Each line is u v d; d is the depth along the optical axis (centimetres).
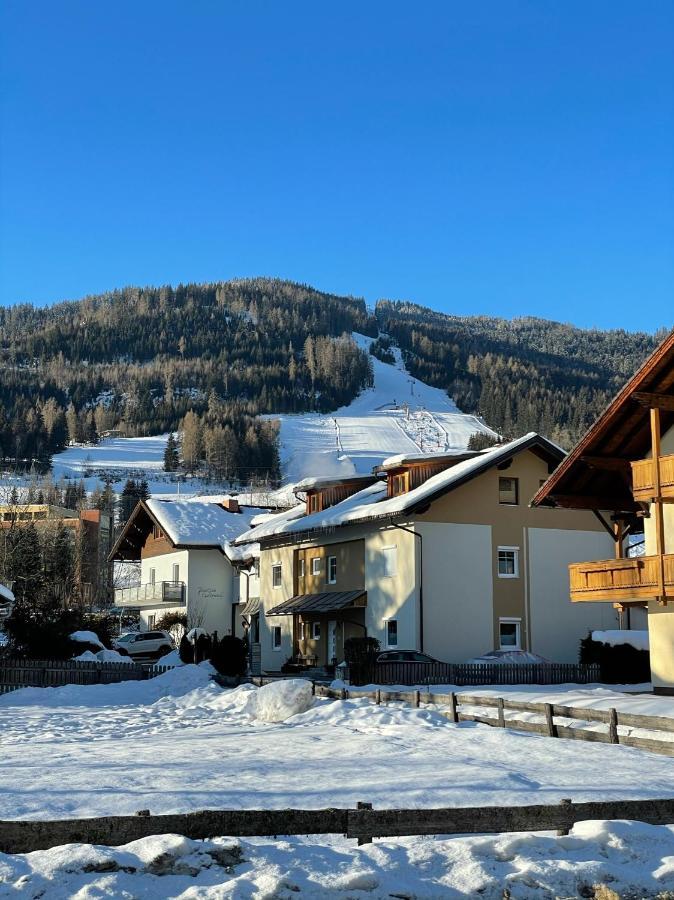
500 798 1254
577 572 3203
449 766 1550
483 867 920
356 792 1281
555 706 1964
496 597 4319
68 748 1898
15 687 3494
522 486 4466
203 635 4288
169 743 1989
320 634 4934
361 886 870
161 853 875
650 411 2991
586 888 914
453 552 4262
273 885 849
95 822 897
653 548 3144
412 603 4175
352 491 5350
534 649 4353
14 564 6594
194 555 6669
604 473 3281
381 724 2252
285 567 5350
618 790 1334
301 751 1784
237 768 1514
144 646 5956
